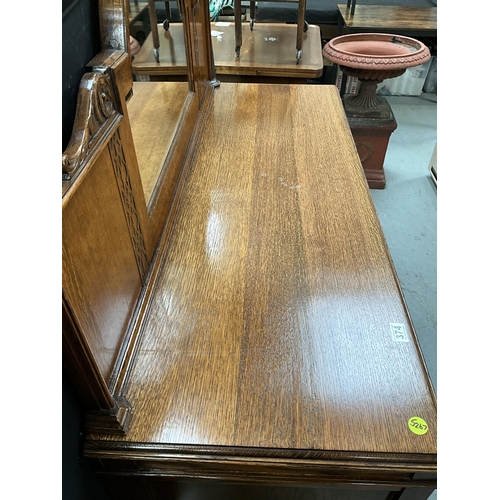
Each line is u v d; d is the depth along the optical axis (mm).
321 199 889
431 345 1403
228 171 965
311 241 789
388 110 1948
